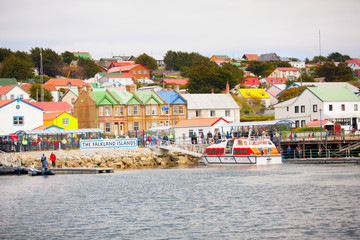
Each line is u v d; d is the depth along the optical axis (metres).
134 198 56.41
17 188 66.88
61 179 76.38
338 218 43.22
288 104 129.38
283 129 120.62
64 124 117.25
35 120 108.69
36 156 91.94
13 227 43.75
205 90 184.62
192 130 112.00
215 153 90.44
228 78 193.25
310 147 97.38
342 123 120.06
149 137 108.31
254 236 39.00
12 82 194.88
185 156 104.75
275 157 86.81
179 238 39.16
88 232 41.53
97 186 66.81
